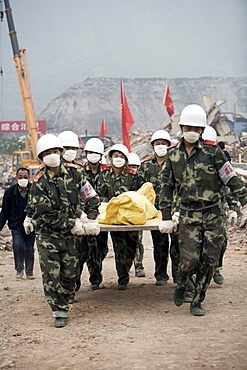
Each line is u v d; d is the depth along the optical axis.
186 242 6.39
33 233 10.27
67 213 6.50
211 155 6.30
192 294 7.31
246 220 14.71
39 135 45.84
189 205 6.41
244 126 71.25
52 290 6.41
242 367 4.54
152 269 10.82
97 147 8.66
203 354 4.93
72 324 6.47
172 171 6.52
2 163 77.75
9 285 9.48
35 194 6.38
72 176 6.56
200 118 6.25
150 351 5.14
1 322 6.70
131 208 7.24
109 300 7.79
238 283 8.58
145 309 7.08
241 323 5.98
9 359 5.16
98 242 8.80
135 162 10.10
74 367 4.84
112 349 5.30
